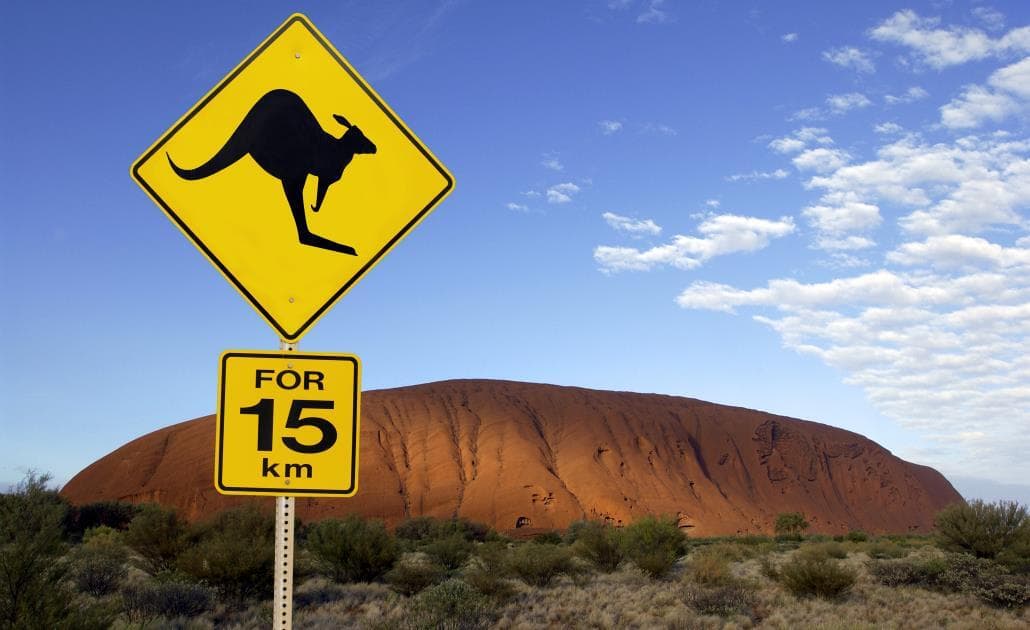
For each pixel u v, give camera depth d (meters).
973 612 20.77
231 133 3.93
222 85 3.94
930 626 18.67
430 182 4.03
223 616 19.95
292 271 3.89
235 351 3.69
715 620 19.34
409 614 19.33
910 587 25.66
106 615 11.70
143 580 24.77
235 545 22.81
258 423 3.66
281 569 3.57
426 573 25.89
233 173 3.90
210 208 3.87
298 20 4.02
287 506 3.63
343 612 21.00
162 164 3.87
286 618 3.54
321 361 3.72
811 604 22.30
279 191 3.92
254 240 3.89
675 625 18.94
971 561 25.98
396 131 4.03
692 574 27.94
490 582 23.59
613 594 24.77
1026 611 21.31
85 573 21.36
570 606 22.33
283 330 3.86
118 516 55.03
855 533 71.31
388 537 29.61
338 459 3.68
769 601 23.27
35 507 13.65
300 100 3.98
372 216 3.97
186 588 19.92
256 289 3.87
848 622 18.59
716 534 108.62
